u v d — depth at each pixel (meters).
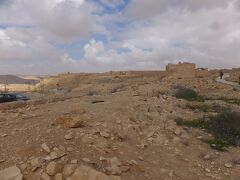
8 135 9.41
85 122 10.84
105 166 8.27
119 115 12.44
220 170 9.74
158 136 11.53
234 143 12.22
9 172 7.54
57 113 12.00
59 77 111.62
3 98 31.64
